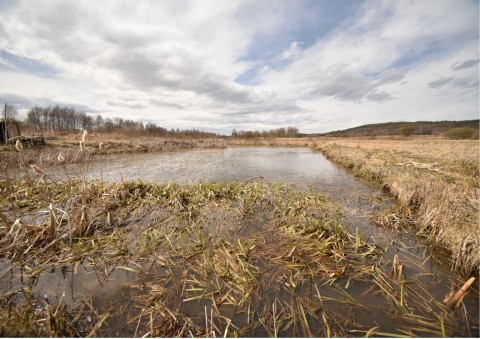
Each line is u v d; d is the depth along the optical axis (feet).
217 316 8.68
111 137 109.50
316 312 8.96
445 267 12.01
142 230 15.72
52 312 8.63
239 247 13.32
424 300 9.52
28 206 18.61
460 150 62.39
